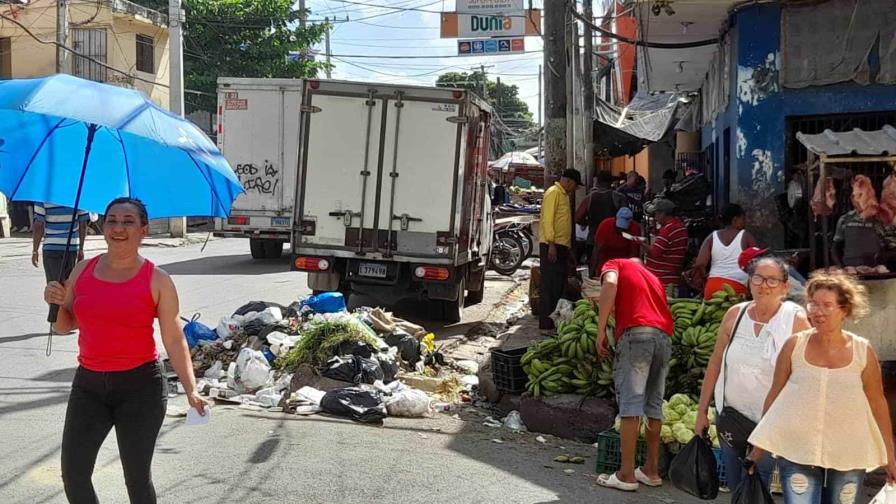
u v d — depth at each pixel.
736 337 4.74
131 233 4.09
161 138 4.23
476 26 19.48
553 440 7.20
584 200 13.84
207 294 13.98
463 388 8.66
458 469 6.15
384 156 11.33
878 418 4.14
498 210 22.52
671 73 16.08
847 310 4.02
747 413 4.64
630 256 11.41
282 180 18.44
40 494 5.23
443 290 11.62
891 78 9.94
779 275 4.63
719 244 8.15
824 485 4.12
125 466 4.14
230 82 18.23
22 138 4.68
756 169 10.73
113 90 4.34
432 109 11.27
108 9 30.45
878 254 8.17
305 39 36.06
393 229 11.37
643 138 18.38
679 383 7.26
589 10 16.69
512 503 5.53
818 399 4.05
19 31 30.45
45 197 4.85
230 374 8.19
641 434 6.35
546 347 7.62
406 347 9.19
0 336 10.15
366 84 11.27
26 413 6.97
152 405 4.14
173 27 25.89
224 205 4.89
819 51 10.30
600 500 5.68
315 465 6.03
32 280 15.65
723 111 12.62
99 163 4.84
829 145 8.18
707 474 4.84
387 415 7.53
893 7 9.89
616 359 6.01
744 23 10.71
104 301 4.04
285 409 7.47
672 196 13.98
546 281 11.05
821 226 9.20
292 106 18.23
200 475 5.73
